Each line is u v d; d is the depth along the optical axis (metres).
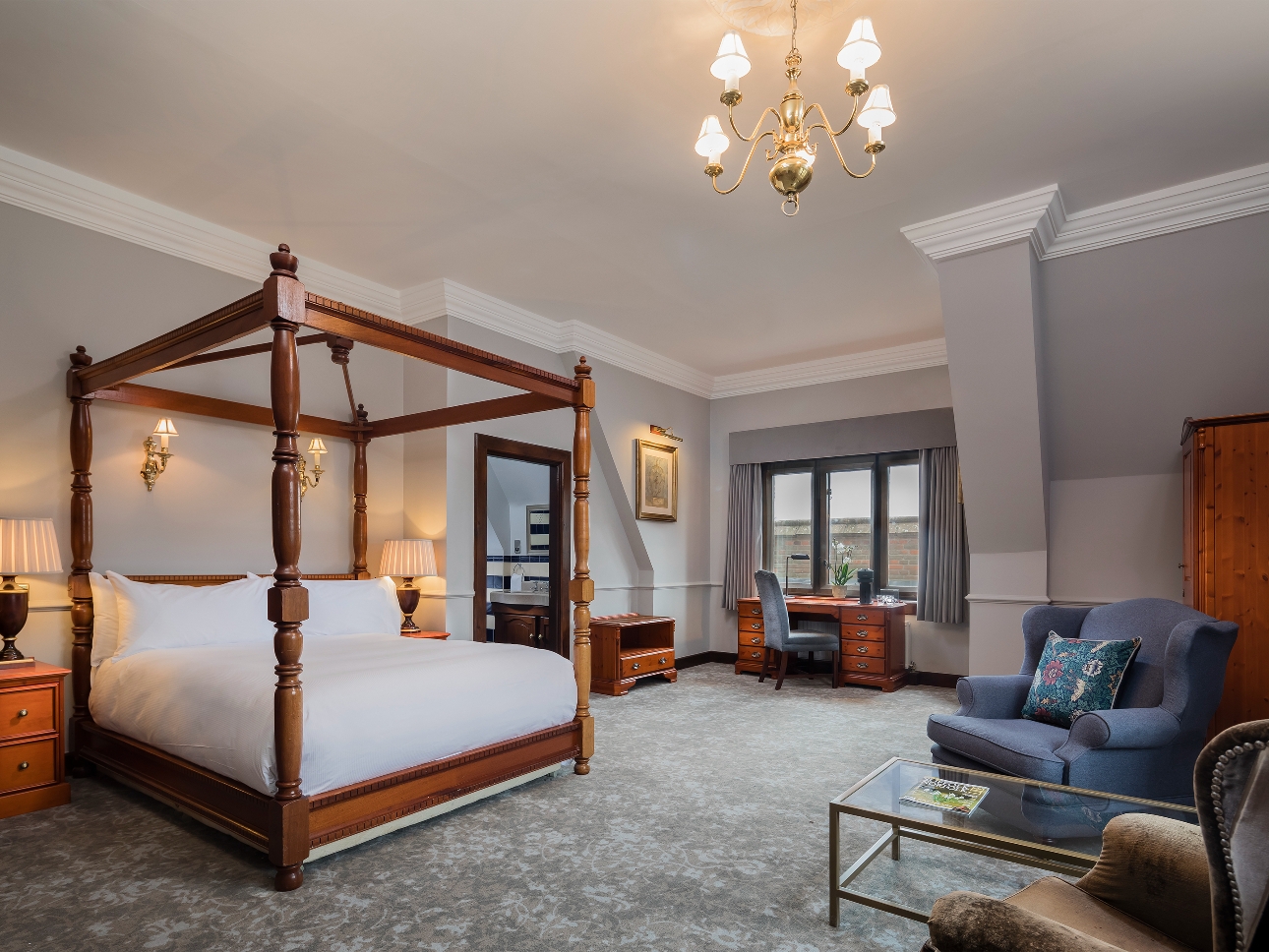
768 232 4.23
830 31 2.57
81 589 3.67
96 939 2.17
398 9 2.49
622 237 4.33
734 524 7.61
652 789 3.54
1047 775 2.70
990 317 4.27
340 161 3.51
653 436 7.00
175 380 4.20
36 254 3.64
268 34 2.62
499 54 2.72
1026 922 1.20
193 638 3.68
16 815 3.11
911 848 2.84
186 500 4.23
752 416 7.64
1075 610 3.68
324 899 2.43
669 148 3.36
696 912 2.35
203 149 3.42
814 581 7.23
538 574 9.19
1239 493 3.44
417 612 5.27
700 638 7.66
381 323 2.97
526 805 3.31
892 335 6.28
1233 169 3.52
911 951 2.12
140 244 4.00
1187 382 4.21
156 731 3.10
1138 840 1.58
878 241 4.34
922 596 6.35
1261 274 3.71
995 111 3.06
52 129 3.25
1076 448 4.75
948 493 6.30
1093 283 4.12
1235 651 3.39
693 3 2.45
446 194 3.82
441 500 5.20
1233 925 1.03
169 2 2.45
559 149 3.39
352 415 5.05
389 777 2.89
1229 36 2.59
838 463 7.15
